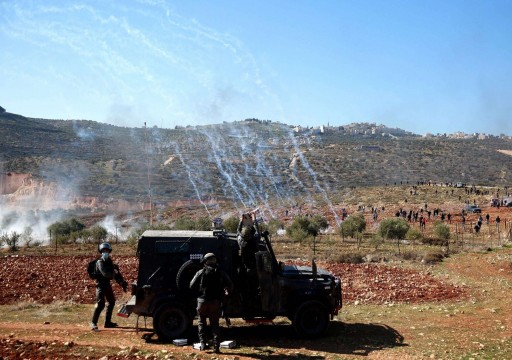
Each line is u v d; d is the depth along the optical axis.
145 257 11.76
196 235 11.98
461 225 59.53
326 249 37.22
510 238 44.41
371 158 168.00
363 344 11.42
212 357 9.98
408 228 44.22
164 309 11.51
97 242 43.81
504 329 12.77
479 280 21.16
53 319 13.40
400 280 20.89
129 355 9.92
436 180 145.50
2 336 11.09
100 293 12.39
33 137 151.50
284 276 12.25
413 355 10.48
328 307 12.05
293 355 10.41
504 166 169.50
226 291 11.77
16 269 22.92
